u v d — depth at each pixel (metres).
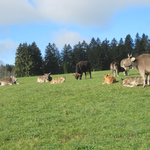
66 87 13.66
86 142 4.61
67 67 89.94
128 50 96.38
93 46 104.56
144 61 10.03
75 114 6.95
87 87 12.52
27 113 7.55
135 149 4.14
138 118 5.97
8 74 80.69
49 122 6.27
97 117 6.40
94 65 92.75
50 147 4.52
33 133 5.44
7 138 5.27
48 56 93.44
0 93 13.66
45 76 21.91
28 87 16.17
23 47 82.19
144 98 8.23
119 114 6.50
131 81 11.14
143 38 97.44
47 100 9.65
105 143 4.53
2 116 7.37
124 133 4.99
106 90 10.60
